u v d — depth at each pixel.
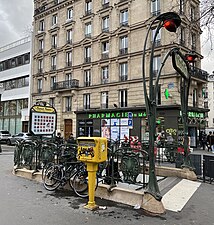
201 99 26.91
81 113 29.11
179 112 21.98
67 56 33.41
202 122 26.27
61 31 34.25
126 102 26.12
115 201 5.80
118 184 6.80
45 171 7.38
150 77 5.53
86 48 31.02
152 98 5.47
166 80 22.98
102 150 5.34
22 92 39.47
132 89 25.44
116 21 27.61
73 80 30.70
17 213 5.00
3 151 19.34
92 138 5.28
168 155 10.41
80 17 31.64
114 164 6.58
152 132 5.40
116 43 27.39
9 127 41.72
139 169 6.37
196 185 7.54
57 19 35.19
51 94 33.97
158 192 5.28
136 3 26.00
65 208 5.32
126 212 5.09
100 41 28.97
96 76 29.06
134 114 24.33
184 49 21.48
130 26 26.08
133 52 25.55
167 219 4.75
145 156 6.28
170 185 7.44
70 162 6.67
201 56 25.30
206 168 8.01
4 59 43.31
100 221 4.61
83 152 5.38
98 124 27.39
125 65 26.69
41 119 10.47
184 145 8.68
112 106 26.98
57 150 7.48
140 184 6.55
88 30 30.97
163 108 22.45
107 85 27.55
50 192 6.60
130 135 24.42
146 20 24.73
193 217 4.87
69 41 33.19
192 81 24.88
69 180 6.66
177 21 5.54
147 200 5.23
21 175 8.63
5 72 42.94
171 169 8.73
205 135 25.06
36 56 37.72
